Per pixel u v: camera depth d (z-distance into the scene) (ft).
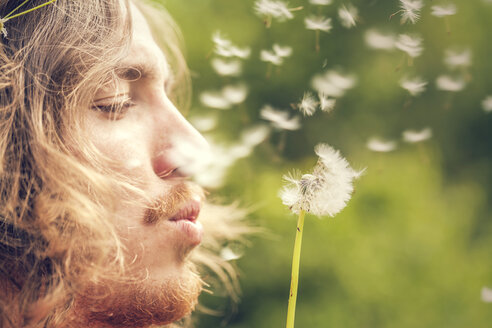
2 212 2.60
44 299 2.57
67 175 2.59
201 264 3.52
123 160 2.62
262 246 5.87
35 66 2.64
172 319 2.66
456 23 7.23
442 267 5.97
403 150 6.31
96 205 2.59
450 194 7.20
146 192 2.63
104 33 2.65
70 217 2.58
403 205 5.98
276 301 5.91
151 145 2.66
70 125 2.61
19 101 2.62
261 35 6.11
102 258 2.58
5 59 2.63
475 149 7.33
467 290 5.97
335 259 5.88
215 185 3.53
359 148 6.05
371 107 6.28
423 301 5.83
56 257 2.57
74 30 2.64
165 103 2.70
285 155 5.47
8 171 2.60
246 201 4.89
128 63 2.65
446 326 5.83
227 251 3.49
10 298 2.60
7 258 2.60
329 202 2.45
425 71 5.74
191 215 2.68
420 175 6.16
